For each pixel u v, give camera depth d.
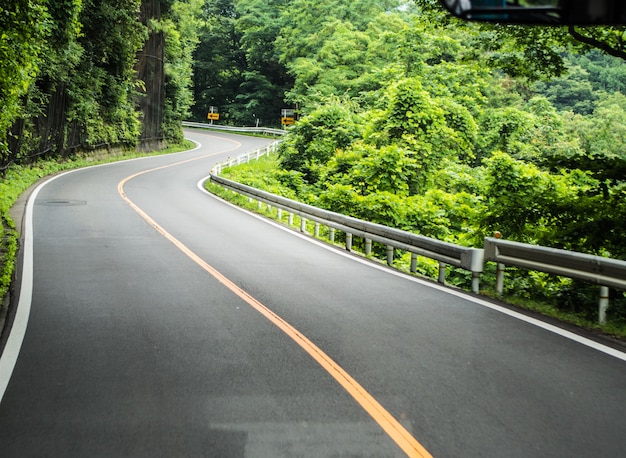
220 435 4.27
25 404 4.78
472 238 13.17
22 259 10.93
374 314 7.86
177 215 18.28
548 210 11.73
